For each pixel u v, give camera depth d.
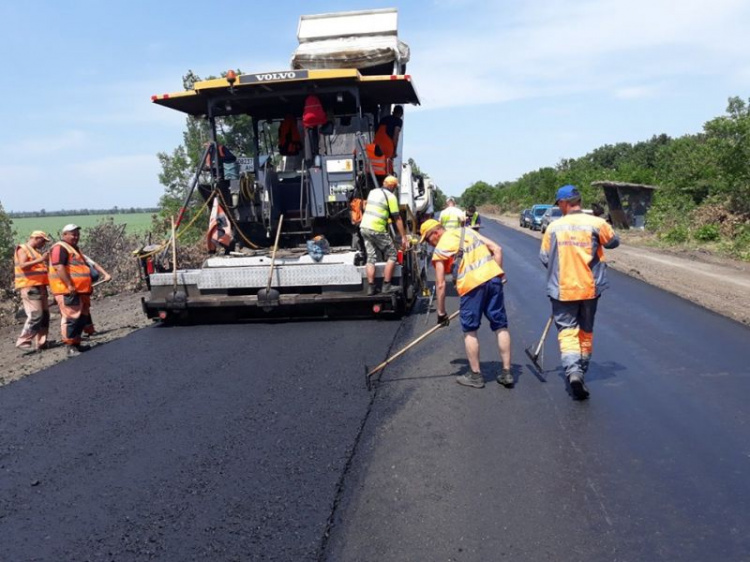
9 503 4.12
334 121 9.81
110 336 9.23
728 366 6.31
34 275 8.83
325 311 9.25
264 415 5.41
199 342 8.30
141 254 9.48
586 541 3.35
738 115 21.53
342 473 4.25
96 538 3.64
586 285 5.40
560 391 5.67
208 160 9.62
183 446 4.86
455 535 3.46
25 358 8.44
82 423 5.51
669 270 13.98
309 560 3.30
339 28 11.44
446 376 6.26
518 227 39.91
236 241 10.09
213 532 3.62
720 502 3.70
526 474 4.12
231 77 9.12
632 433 4.70
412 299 10.00
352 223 9.53
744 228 19.48
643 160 53.66
